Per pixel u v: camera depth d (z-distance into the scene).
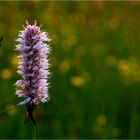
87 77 10.18
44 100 4.79
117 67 10.64
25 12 12.49
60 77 10.20
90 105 9.69
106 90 10.13
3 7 12.54
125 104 9.85
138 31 11.59
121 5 12.77
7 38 11.14
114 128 9.23
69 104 9.52
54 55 10.98
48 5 12.91
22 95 4.77
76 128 9.12
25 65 4.69
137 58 10.95
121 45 11.36
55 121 9.27
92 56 10.99
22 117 8.97
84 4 13.03
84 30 11.91
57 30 11.84
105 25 12.10
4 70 9.94
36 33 4.65
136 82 10.20
